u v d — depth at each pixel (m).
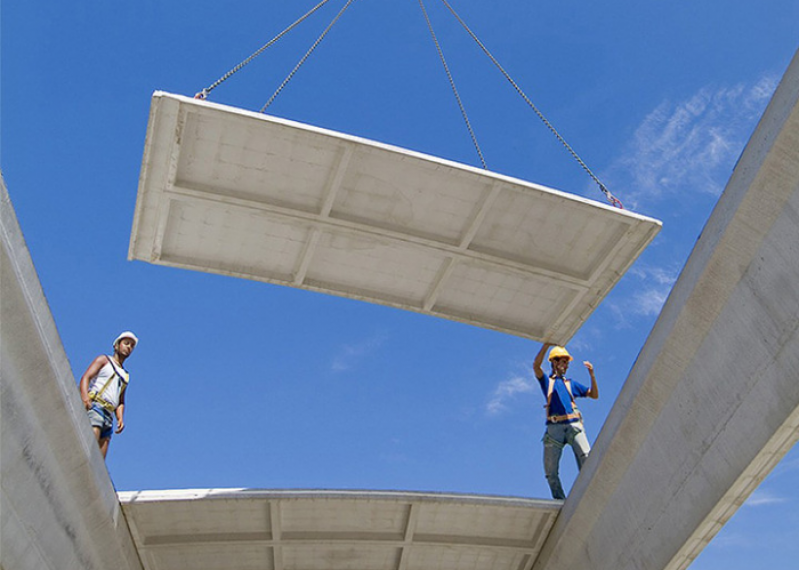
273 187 13.15
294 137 12.31
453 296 15.30
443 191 13.25
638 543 11.39
